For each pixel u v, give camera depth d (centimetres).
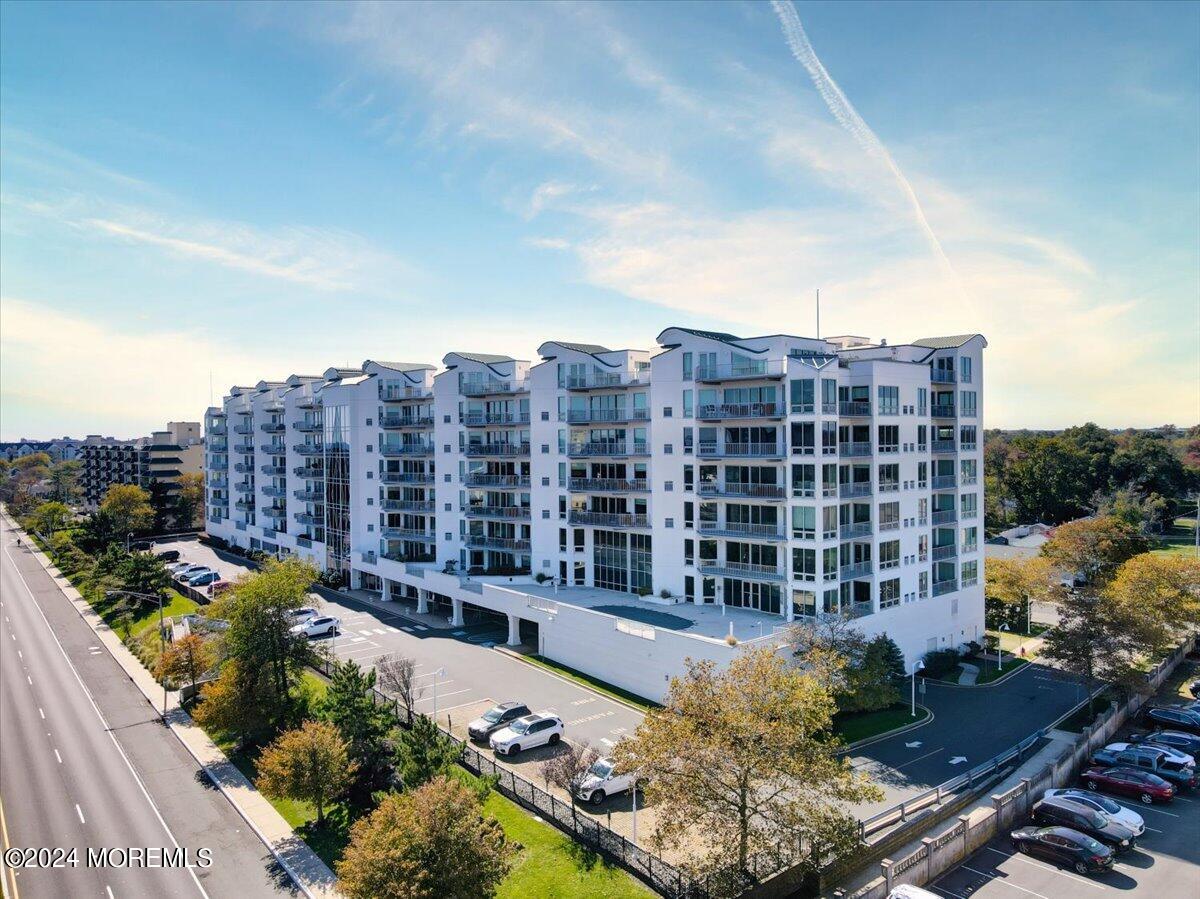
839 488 4691
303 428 8444
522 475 6462
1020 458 11869
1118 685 4341
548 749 3734
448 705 4344
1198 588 5469
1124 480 11256
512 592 5581
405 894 2267
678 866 2566
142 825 3331
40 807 3506
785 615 4697
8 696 5059
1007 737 3994
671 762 2584
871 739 3959
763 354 4944
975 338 5719
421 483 7181
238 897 2791
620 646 4616
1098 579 5422
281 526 9300
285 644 4319
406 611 6712
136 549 10200
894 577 5003
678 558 5350
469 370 6850
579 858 2803
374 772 3450
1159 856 2961
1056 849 2903
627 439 5766
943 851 2858
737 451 4959
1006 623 6353
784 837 2523
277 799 3525
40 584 8906
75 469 16850
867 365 4894
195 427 15138
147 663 5644
